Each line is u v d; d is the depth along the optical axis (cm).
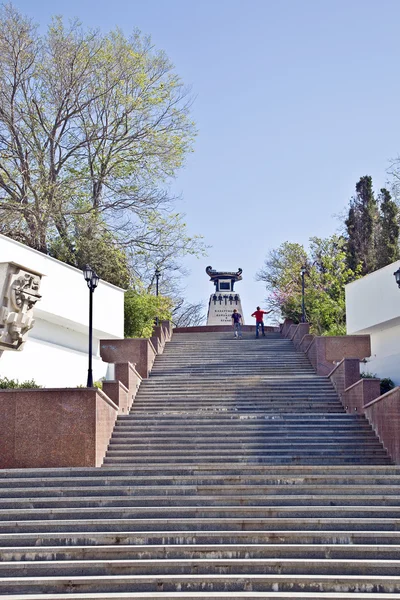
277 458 2002
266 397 2639
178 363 3266
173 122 3838
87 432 1900
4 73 3538
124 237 3744
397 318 2778
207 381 2864
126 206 3744
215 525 1346
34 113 3647
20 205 3412
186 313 6069
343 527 1339
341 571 1206
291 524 1344
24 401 1919
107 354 3098
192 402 2598
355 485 1493
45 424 1909
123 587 1173
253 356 3366
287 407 2522
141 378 2922
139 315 3716
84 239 3653
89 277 2214
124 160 3716
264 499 1446
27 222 3531
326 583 1162
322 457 2005
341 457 2011
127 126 3728
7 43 3534
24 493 1520
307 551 1252
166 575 1200
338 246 5162
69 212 3612
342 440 2133
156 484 1558
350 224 4900
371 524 1338
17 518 1403
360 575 1195
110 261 3669
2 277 1962
